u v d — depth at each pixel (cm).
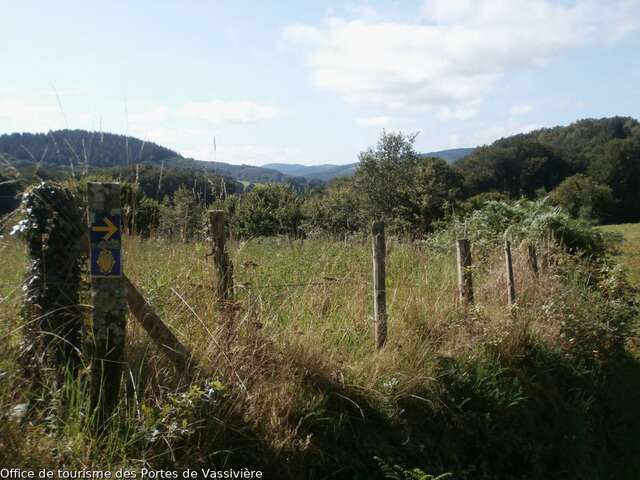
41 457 324
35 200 381
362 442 464
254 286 600
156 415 375
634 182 7212
